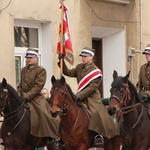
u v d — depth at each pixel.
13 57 20.50
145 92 16.33
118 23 24.23
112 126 16.53
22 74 16.94
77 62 22.41
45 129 16.28
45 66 21.92
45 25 21.84
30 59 16.77
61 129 15.91
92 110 16.14
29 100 16.53
